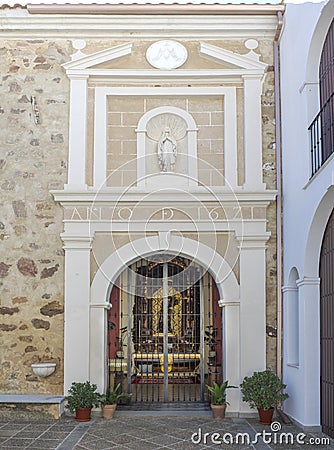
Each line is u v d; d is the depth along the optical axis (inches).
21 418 340.8
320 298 321.1
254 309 365.4
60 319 364.5
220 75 379.9
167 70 378.9
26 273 366.9
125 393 365.7
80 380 357.7
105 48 381.7
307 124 318.7
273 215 372.5
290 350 351.9
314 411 317.4
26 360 362.3
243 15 377.1
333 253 300.0
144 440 298.0
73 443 291.0
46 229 369.1
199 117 382.9
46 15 375.2
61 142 375.2
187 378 394.6
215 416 352.2
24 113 378.0
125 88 380.8
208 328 393.1
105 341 368.2
